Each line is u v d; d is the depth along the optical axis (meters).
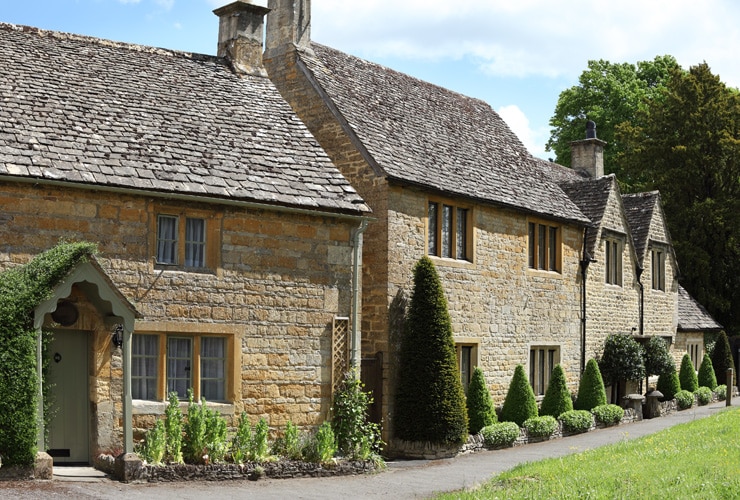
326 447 15.84
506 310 23.02
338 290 17.33
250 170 16.86
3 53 16.95
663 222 33.19
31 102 15.80
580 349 26.47
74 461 14.41
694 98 40.69
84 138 15.49
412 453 18.80
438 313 19.19
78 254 13.12
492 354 22.42
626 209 33.09
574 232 26.39
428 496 13.34
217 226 15.98
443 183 20.83
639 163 41.66
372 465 16.39
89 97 16.78
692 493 11.35
